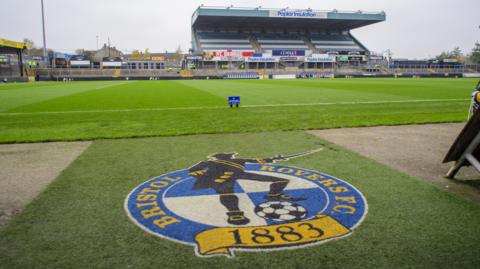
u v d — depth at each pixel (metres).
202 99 19.50
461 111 13.19
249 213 3.62
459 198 4.11
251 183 4.61
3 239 3.13
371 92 24.50
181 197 4.10
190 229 3.26
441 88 29.05
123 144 7.24
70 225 3.39
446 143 7.27
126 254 2.84
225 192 4.26
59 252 2.89
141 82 50.78
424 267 2.65
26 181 4.82
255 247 2.92
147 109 14.41
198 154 6.29
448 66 90.38
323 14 81.00
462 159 4.68
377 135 8.18
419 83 39.69
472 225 3.38
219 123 10.17
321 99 18.92
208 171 5.18
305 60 79.62
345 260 2.74
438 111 13.21
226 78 68.75
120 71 68.69
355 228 3.29
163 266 2.66
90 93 25.30
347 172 5.14
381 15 84.75
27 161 5.94
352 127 9.34
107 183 4.67
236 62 79.62
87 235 3.18
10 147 7.06
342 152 6.42
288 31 95.12
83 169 5.38
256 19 82.06
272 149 6.68
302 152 6.42
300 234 3.15
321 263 2.70
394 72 82.06
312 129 9.02
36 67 71.81
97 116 12.28
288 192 4.26
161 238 3.10
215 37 87.62
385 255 2.82
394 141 7.47
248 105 15.80
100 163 5.73
